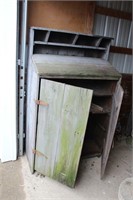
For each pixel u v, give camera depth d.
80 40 2.55
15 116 2.18
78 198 1.93
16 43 1.94
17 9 1.87
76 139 1.83
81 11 2.69
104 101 2.51
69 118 1.80
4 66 1.96
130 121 3.30
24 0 1.93
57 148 1.95
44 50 2.40
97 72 2.09
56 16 2.61
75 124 1.79
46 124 1.93
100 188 2.09
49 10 2.55
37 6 2.48
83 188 2.06
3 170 2.19
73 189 2.04
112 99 2.31
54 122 1.88
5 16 1.82
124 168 2.47
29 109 2.22
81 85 2.39
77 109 1.74
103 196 1.99
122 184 2.14
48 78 1.92
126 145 3.05
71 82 2.43
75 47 2.47
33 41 2.17
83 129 1.77
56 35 2.43
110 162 2.57
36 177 2.15
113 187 2.12
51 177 2.10
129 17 3.02
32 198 1.87
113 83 2.28
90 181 2.18
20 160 2.39
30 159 2.22
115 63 3.22
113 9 2.87
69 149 1.89
